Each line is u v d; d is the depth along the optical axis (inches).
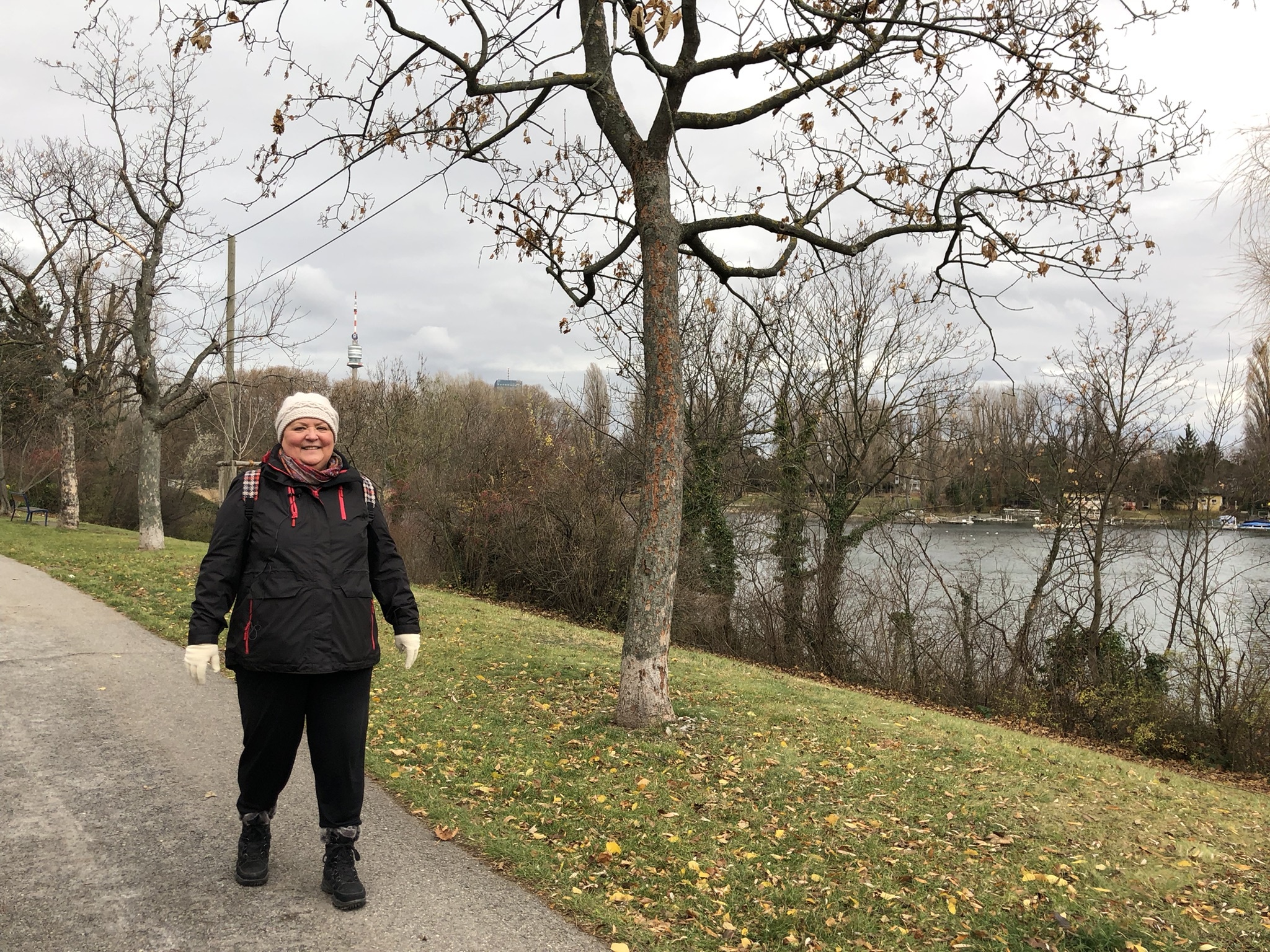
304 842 156.6
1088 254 305.0
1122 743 634.2
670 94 280.5
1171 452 689.0
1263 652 602.9
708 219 284.5
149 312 764.0
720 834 188.2
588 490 835.4
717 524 791.7
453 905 138.6
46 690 259.8
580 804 196.4
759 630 780.0
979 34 285.1
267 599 123.2
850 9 276.4
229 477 754.8
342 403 1191.6
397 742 233.3
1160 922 168.4
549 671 363.6
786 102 285.0
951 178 313.4
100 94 673.6
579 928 136.5
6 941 117.2
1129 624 715.4
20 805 169.0
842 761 261.9
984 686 708.7
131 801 173.8
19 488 1537.9
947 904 165.3
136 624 386.3
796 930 146.5
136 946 118.1
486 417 1004.6
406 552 981.2
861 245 306.0
